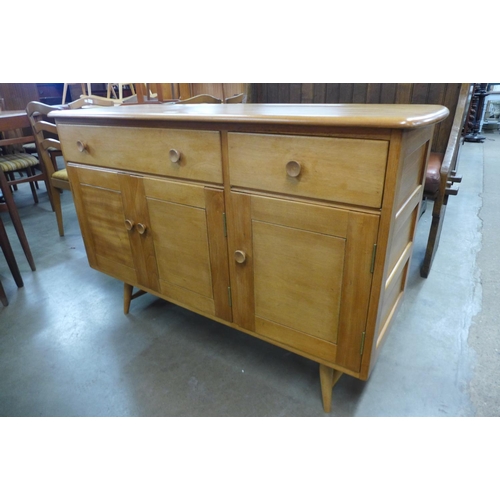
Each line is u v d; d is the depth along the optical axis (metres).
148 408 1.19
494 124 6.07
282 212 0.94
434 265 1.95
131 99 3.38
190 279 1.28
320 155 0.83
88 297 1.79
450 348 1.38
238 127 0.93
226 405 1.19
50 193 2.53
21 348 1.46
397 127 0.71
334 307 0.97
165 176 1.15
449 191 1.65
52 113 1.37
